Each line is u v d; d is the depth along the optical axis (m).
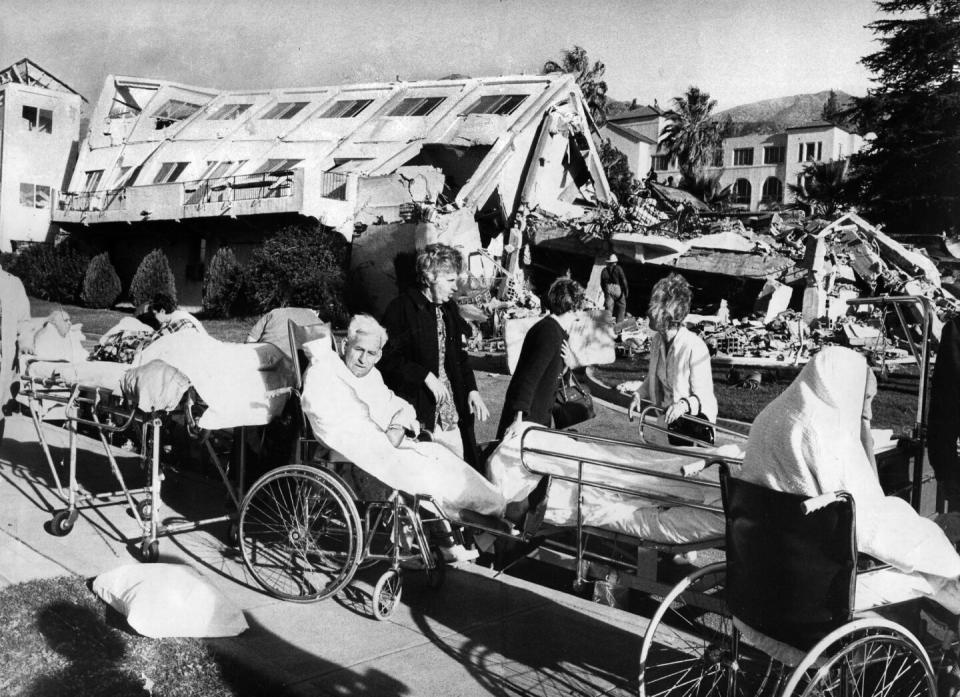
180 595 4.05
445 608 4.34
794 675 2.64
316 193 21.34
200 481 6.77
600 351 7.35
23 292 6.07
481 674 3.58
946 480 4.06
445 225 18.98
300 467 4.31
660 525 3.91
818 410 3.00
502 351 14.78
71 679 3.52
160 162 28.28
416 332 5.11
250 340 6.19
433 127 24.72
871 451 3.61
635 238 17.31
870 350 9.71
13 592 4.29
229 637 3.94
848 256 11.15
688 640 3.96
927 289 8.98
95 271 23.36
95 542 5.17
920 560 2.94
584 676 3.59
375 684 3.46
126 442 8.07
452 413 5.21
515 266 20.81
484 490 4.38
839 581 2.70
